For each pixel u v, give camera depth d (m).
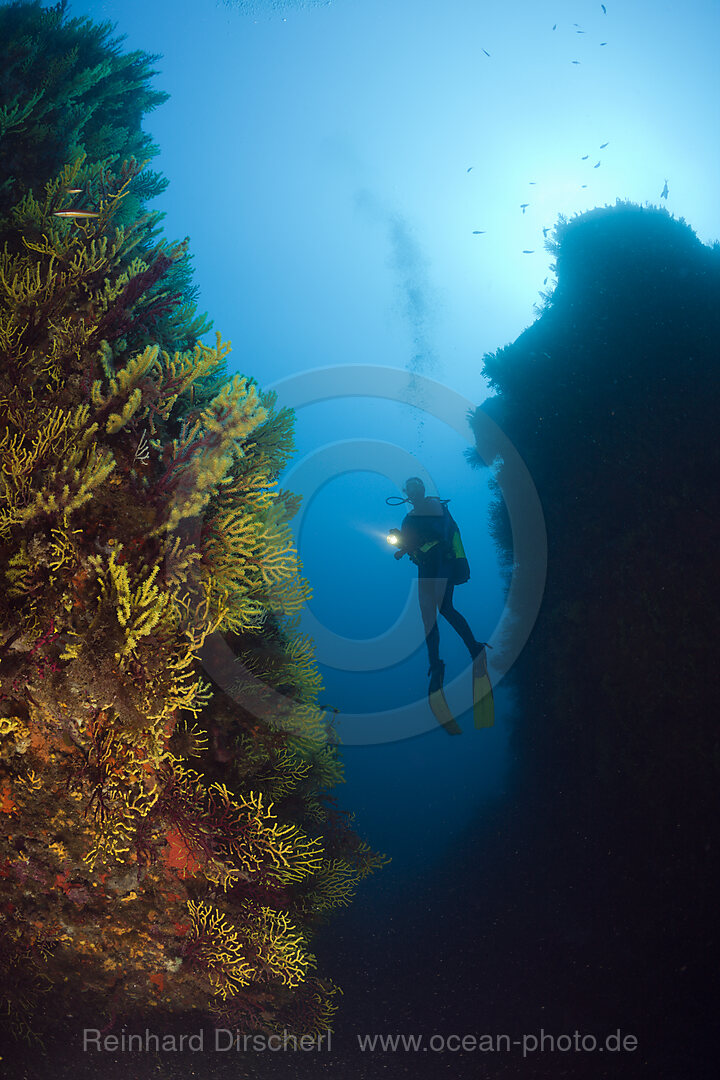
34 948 2.42
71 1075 2.28
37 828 2.30
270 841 2.34
